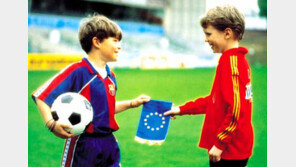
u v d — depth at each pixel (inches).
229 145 88.4
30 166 137.5
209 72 502.0
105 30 94.0
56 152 154.4
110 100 95.6
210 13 92.1
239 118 85.7
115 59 97.0
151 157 146.6
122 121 207.9
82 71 92.5
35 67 479.8
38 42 603.2
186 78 426.0
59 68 494.0
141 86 356.2
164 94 312.3
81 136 91.6
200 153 152.3
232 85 86.4
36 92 88.9
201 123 202.1
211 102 93.8
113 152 96.0
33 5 604.1
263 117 216.4
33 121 203.9
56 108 86.8
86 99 89.9
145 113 102.7
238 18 90.8
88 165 91.3
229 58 88.4
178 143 165.6
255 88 319.3
